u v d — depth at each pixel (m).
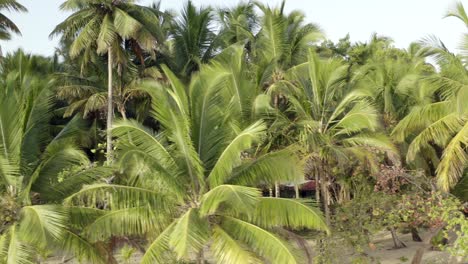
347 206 15.55
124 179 13.25
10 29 27.00
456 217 13.44
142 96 26.73
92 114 30.44
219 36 28.78
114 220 12.29
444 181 15.00
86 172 13.27
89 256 12.73
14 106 12.91
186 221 11.41
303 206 12.11
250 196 11.07
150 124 30.22
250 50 29.53
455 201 13.88
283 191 33.88
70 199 12.32
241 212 12.16
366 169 16.23
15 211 12.48
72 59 26.58
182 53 27.89
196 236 11.19
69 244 12.38
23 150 13.43
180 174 12.91
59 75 26.53
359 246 15.02
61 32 24.59
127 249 16.88
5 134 12.78
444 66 16.25
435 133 16.16
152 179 12.59
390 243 24.66
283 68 24.59
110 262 13.62
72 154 13.60
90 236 12.18
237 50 15.34
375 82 22.86
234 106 14.08
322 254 14.88
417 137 16.48
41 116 14.09
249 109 15.05
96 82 27.44
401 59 27.52
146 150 12.78
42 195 13.31
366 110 15.85
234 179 12.66
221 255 11.70
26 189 12.70
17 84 15.85
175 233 11.20
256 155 15.92
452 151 15.17
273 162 12.45
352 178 16.58
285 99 22.78
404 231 25.00
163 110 12.88
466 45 15.97
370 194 15.73
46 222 11.38
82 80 27.08
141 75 26.11
